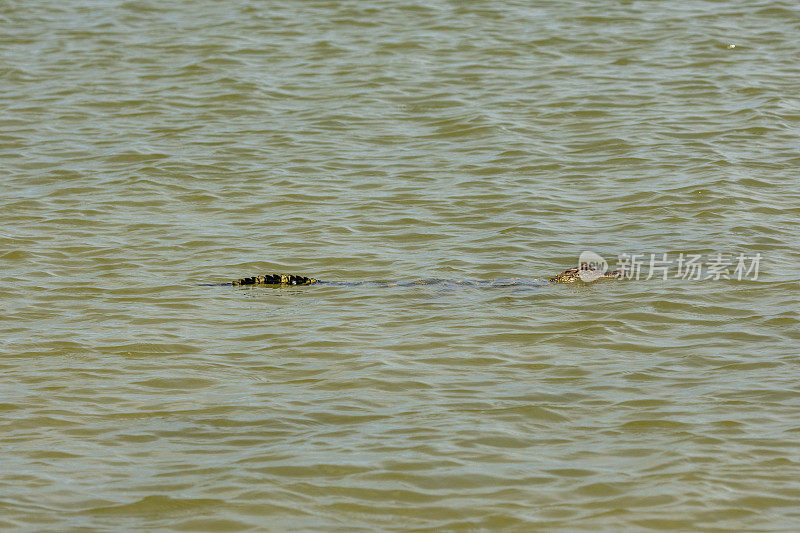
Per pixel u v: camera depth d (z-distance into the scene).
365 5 77.62
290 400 30.39
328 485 25.75
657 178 50.25
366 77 65.50
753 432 28.12
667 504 24.83
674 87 62.56
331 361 32.97
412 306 37.28
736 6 75.44
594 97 61.47
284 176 51.91
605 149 54.28
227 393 30.91
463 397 30.44
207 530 24.00
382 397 30.48
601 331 34.91
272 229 45.62
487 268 41.09
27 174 52.84
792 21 72.50
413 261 41.94
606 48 69.19
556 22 73.62
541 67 66.44
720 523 24.11
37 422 29.20
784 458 26.80
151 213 47.84
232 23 74.88
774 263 40.62
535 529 23.92
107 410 29.92
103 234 45.41
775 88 61.69
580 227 45.03
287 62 68.25
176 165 53.59
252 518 24.44
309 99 62.66
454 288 38.97
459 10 76.19
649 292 38.06
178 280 40.31
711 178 49.59
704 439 27.78
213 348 34.09
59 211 48.06
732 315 36.03
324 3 78.12
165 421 29.20
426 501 25.06
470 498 25.16
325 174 52.25
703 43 69.06
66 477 26.30
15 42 72.19
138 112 61.22
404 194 49.41
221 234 45.19
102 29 74.31
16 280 40.31
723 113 58.50
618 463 26.69
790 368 31.91
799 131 55.81
